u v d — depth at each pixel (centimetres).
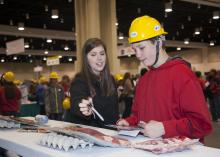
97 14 711
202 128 127
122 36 1548
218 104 772
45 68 2792
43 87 831
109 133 138
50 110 709
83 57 187
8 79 550
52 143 108
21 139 131
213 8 1159
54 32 1427
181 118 136
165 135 122
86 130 116
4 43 1725
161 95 142
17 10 1071
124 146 105
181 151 98
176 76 138
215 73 801
